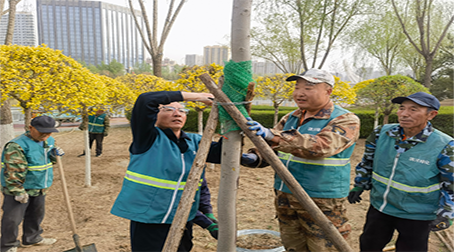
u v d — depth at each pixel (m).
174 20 10.06
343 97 7.26
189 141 2.23
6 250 3.03
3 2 6.75
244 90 1.60
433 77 26.42
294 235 2.32
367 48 10.41
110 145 9.96
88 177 5.58
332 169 2.05
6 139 6.84
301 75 2.13
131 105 7.07
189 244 2.34
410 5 11.60
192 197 1.52
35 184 3.18
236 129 1.61
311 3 9.18
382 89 7.95
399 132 2.36
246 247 3.20
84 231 3.77
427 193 2.18
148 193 1.99
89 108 5.38
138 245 2.05
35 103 3.99
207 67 5.37
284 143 1.78
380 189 2.38
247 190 5.43
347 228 2.14
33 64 3.96
